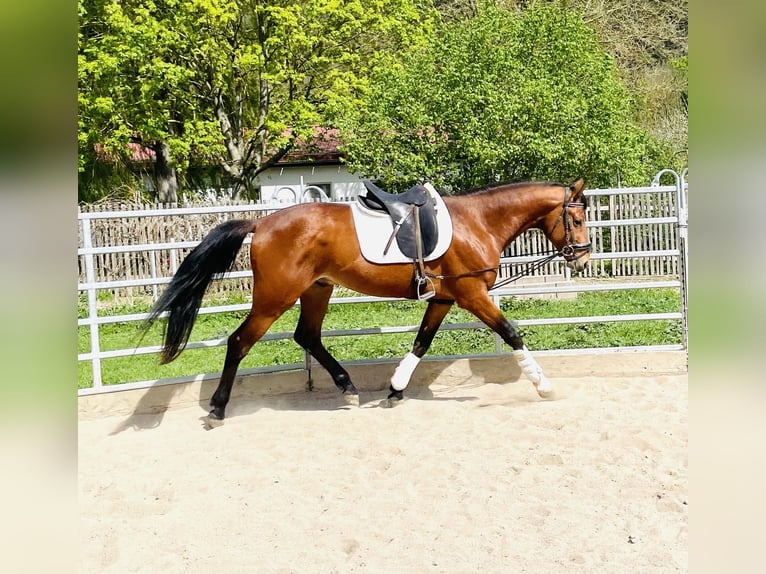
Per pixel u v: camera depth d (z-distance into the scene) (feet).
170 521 14.40
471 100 43.29
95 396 21.59
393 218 19.77
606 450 17.12
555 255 21.68
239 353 20.10
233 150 61.77
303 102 58.95
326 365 22.40
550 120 42.96
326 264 19.89
